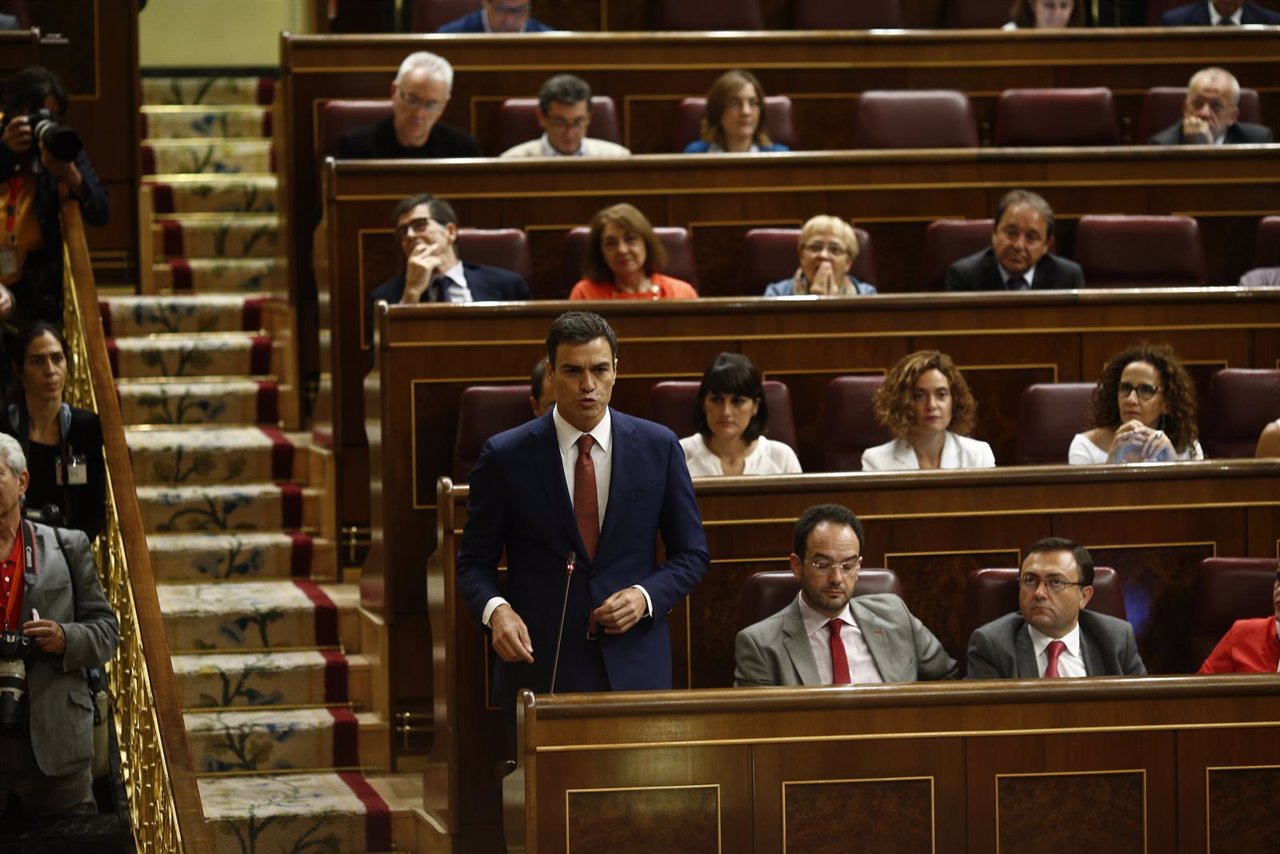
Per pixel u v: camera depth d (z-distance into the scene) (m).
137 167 18.77
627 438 9.75
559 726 8.59
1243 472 11.71
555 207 15.31
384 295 14.00
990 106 18.80
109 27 18.69
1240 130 17.67
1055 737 8.94
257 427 16.47
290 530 15.22
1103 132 17.92
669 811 8.68
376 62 17.50
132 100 18.75
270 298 17.80
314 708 13.25
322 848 11.88
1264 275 15.03
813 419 13.30
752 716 8.74
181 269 18.52
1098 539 11.66
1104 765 8.96
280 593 14.18
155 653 10.20
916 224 15.84
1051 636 10.38
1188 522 11.73
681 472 9.82
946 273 14.86
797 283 14.44
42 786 10.64
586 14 20.81
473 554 9.80
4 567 10.63
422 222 13.79
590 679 9.53
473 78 17.86
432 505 12.68
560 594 9.60
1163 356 12.51
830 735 8.80
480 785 11.15
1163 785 9.00
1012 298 13.53
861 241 15.22
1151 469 11.66
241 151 20.14
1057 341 13.62
